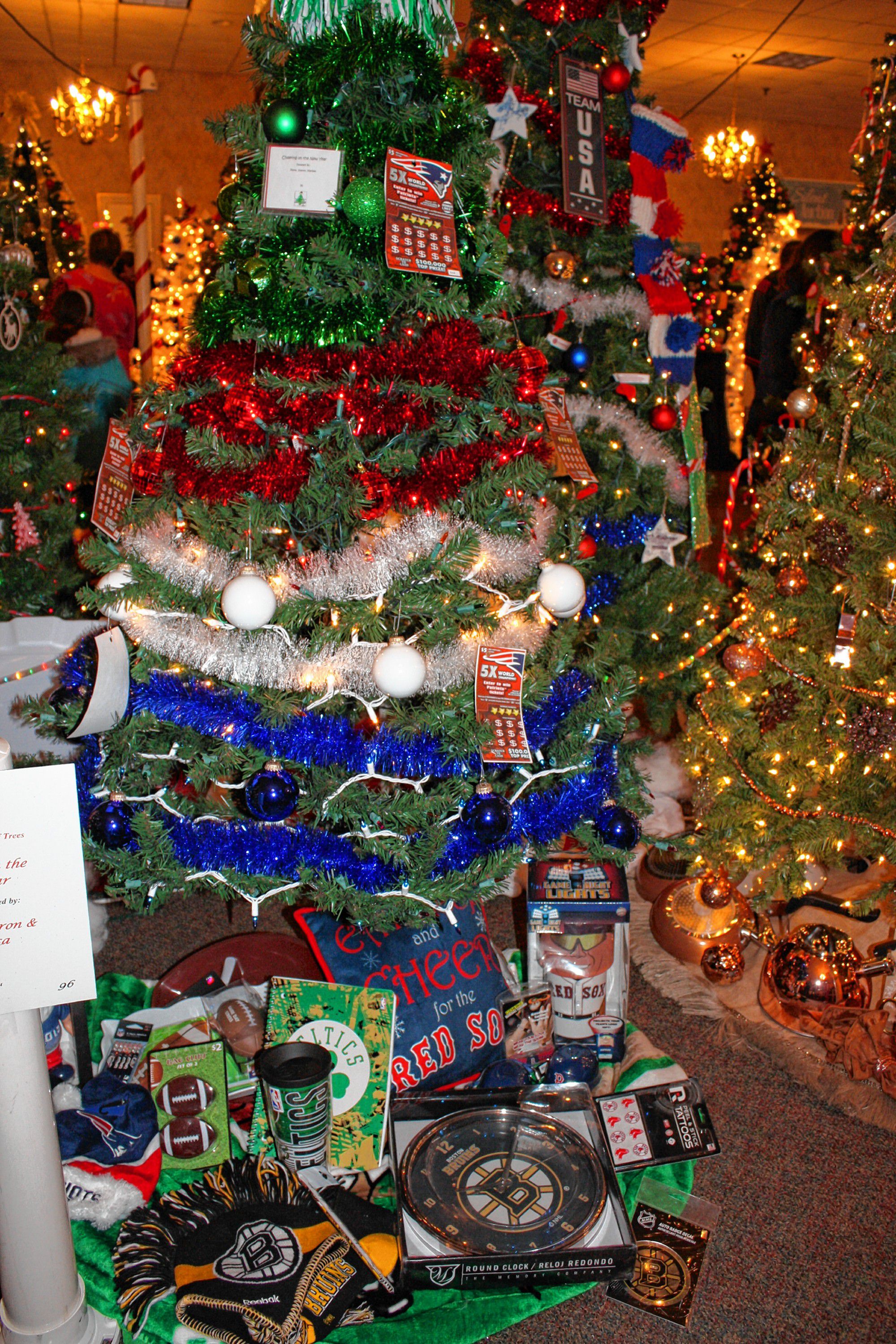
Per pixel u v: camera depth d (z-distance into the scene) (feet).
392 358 4.64
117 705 4.81
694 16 22.12
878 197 9.02
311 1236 4.90
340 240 4.66
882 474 6.58
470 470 4.83
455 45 5.46
